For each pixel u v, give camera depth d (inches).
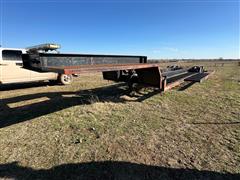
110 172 95.7
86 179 90.9
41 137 131.8
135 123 156.3
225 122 159.9
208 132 140.6
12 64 296.7
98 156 108.9
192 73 421.4
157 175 93.5
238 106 208.4
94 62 192.5
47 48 233.3
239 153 112.4
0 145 121.0
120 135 134.6
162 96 248.8
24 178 91.2
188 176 92.8
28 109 195.5
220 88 322.3
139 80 232.1
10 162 103.0
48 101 227.5
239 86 346.3
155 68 208.1
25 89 316.2
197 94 268.1
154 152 113.3
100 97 240.7
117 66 160.7
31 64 147.6
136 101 223.0
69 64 163.6
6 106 207.6
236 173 94.9
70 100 229.6
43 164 101.7
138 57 263.3
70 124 153.3
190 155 110.3
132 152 113.2
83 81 419.2
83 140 127.3
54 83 384.5
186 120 164.1
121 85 339.0
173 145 121.5
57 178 91.4
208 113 183.3
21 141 126.3
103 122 157.6
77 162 103.4
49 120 162.6
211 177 92.1
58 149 116.1
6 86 347.6
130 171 96.3
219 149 116.8
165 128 147.2
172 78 297.1
